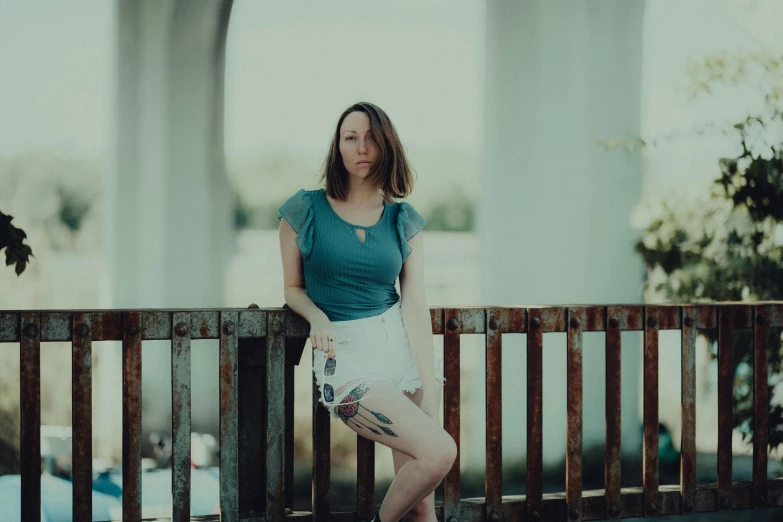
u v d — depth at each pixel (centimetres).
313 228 276
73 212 975
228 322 299
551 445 648
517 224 671
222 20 709
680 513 353
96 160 962
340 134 277
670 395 684
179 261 729
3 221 391
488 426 328
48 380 705
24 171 948
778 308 365
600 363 648
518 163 670
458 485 326
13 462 624
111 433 673
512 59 666
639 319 345
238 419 311
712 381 671
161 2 698
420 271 289
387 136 277
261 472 313
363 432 269
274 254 1028
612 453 343
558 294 665
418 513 282
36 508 285
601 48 657
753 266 600
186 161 724
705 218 613
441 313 320
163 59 712
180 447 296
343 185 281
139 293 724
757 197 595
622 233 656
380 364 272
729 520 485
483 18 677
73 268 927
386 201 288
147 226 721
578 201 661
